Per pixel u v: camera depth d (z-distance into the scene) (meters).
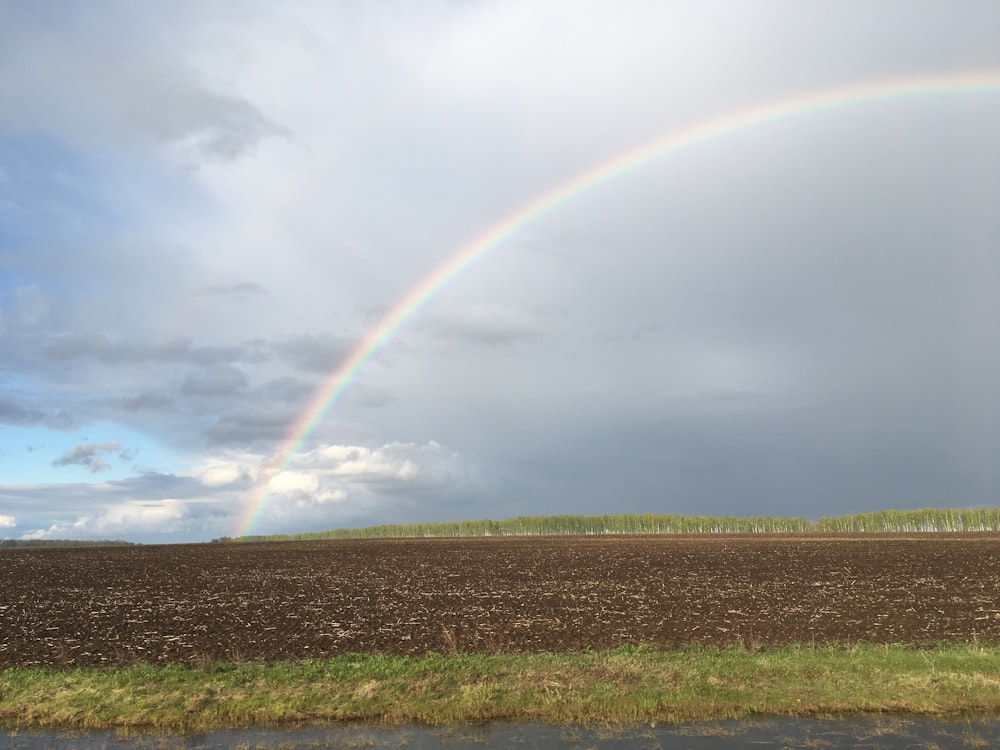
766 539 83.81
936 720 14.27
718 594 31.97
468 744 13.31
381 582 38.75
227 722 14.62
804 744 13.09
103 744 13.55
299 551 72.25
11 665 19.53
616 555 57.41
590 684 16.09
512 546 76.06
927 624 24.50
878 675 16.72
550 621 25.36
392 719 14.70
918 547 61.28
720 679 16.39
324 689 16.02
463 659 18.77
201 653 20.64
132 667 18.80
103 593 35.34
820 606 28.30
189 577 43.38
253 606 29.75
